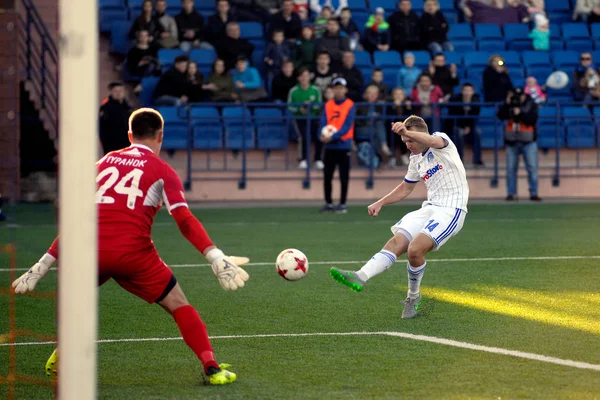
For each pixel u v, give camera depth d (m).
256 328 18.20
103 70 54.72
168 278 13.90
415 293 18.98
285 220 41.03
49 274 25.88
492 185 52.91
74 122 9.33
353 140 52.25
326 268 26.61
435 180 19.23
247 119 51.38
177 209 13.42
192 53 53.56
